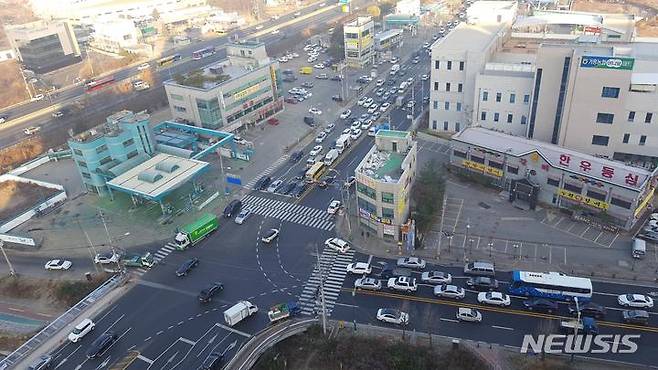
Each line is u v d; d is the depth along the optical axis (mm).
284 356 64000
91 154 104250
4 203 110750
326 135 127812
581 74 90500
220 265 83000
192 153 112375
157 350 67062
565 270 74500
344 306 71750
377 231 85688
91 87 178875
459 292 70500
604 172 83125
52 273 85875
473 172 99688
